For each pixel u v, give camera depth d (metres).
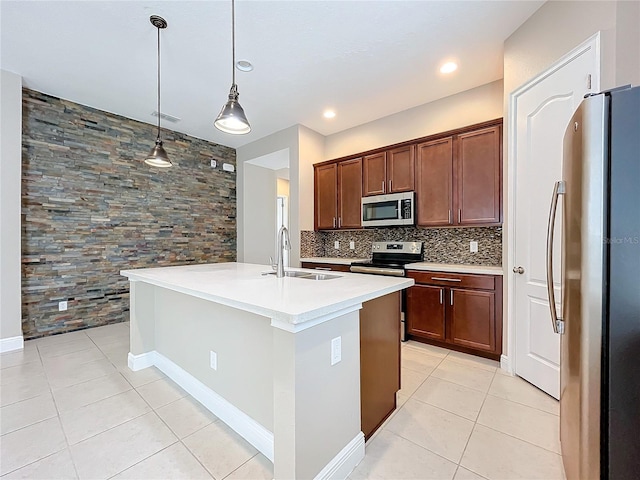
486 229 3.16
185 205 4.51
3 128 2.79
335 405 1.36
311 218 4.39
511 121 2.35
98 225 3.64
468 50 2.52
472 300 2.71
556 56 1.94
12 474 1.37
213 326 1.88
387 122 3.89
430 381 2.28
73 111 3.44
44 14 2.06
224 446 1.57
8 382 2.23
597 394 0.93
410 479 1.36
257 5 2.00
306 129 4.29
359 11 2.07
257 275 2.10
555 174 1.98
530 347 2.21
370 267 3.41
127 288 3.89
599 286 0.92
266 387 1.54
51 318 3.32
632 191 0.88
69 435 1.64
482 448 1.55
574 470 1.07
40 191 3.23
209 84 3.05
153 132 4.14
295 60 2.65
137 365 2.45
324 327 1.28
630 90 0.89
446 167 3.12
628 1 1.59
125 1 1.96
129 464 1.44
